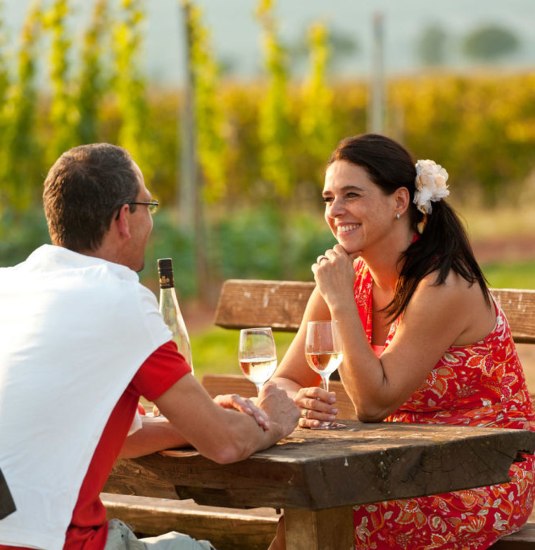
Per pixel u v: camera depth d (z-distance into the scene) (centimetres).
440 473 532
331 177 661
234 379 822
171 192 3447
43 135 2708
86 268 531
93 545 516
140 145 2227
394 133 4141
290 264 2827
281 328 816
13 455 505
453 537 612
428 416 655
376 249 661
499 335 651
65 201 543
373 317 687
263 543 681
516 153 4250
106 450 521
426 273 638
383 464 515
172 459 551
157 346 520
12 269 550
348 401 763
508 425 647
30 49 2167
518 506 627
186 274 2494
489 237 4059
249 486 520
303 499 499
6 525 499
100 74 2170
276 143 2684
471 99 4231
